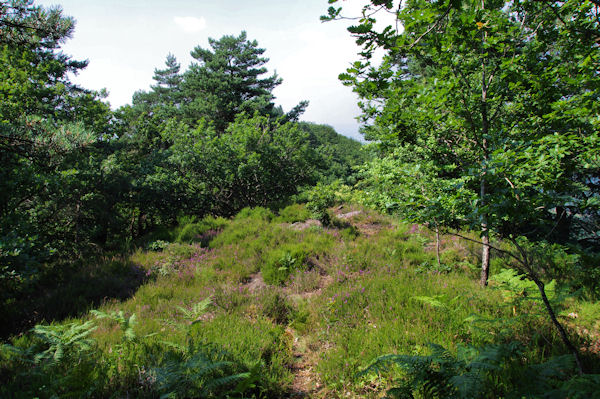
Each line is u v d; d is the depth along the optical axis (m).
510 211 2.85
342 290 6.68
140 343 4.48
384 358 3.45
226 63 28.73
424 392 3.20
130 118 20.72
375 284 6.61
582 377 2.55
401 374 3.77
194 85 28.44
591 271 5.91
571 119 4.59
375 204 8.60
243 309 6.29
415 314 5.11
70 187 10.84
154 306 6.63
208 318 5.88
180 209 15.50
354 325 5.38
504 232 3.17
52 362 3.82
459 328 4.49
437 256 7.60
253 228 12.27
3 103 11.76
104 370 3.74
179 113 27.45
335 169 37.22
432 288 5.98
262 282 8.32
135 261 9.48
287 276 8.32
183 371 3.46
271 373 4.10
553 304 4.12
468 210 3.08
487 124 5.64
